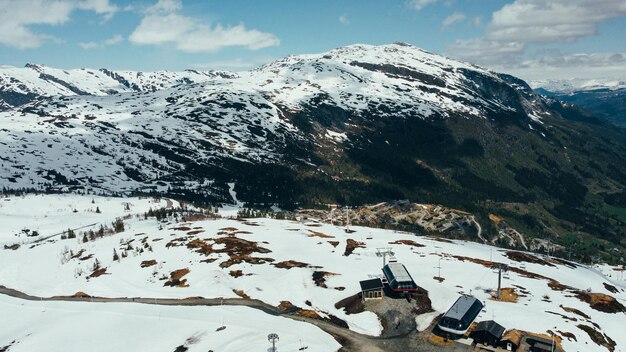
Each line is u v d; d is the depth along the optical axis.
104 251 161.75
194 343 88.00
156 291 120.62
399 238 190.38
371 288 106.69
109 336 94.12
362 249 162.50
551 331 91.56
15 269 159.75
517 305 106.94
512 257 174.12
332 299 110.56
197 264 135.38
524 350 84.06
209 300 111.69
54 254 171.50
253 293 114.44
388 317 99.38
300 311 103.56
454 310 93.94
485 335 86.81
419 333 92.19
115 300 117.75
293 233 185.38
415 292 111.38
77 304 117.88
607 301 116.12
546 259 189.50
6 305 124.12
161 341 90.25
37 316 112.75
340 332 93.38
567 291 123.38
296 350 82.12
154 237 171.88
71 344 92.19
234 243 154.75
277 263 135.88
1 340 99.62
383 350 85.50
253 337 88.44
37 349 91.44
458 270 135.62
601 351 88.31
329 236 185.88
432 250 166.75
